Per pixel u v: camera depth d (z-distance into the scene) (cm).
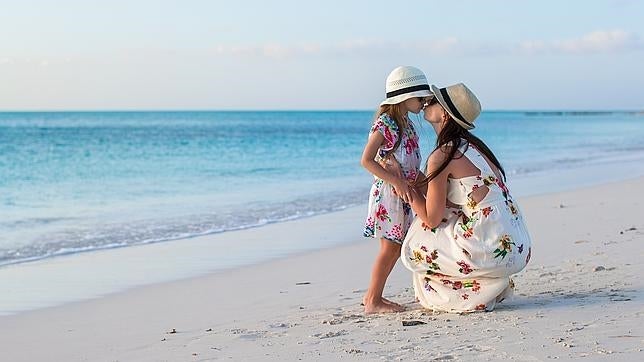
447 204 533
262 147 4197
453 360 414
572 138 5378
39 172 2589
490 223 517
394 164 558
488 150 534
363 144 4562
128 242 1110
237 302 671
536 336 451
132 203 1631
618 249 763
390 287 661
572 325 471
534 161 2861
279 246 1036
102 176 2383
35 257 991
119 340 548
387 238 554
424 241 533
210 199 1680
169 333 556
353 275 783
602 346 421
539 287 596
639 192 1470
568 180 1994
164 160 3161
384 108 561
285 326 542
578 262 702
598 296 548
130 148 4162
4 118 14612
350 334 494
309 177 2228
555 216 1121
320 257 922
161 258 965
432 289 540
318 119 14862
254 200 1641
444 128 529
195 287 764
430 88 534
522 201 1398
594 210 1172
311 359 441
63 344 548
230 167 2708
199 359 466
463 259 519
